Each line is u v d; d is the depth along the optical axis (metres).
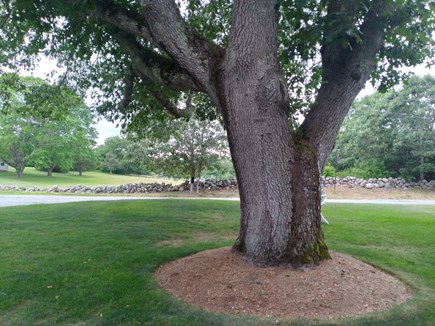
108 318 3.19
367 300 3.47
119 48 6.24
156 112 7.66
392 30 4.27
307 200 4.02
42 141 32.75
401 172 22.95
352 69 4.27
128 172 47.00
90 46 6.22
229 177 25.45
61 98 8.18
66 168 35.59
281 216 3.92
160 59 4.72
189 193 19.92
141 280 4.11
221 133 18.88
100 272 4.40
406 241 6.61
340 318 3.14
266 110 3.78
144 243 6.08
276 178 3.89
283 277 3.70
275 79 3.77
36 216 8.89
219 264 4.12
